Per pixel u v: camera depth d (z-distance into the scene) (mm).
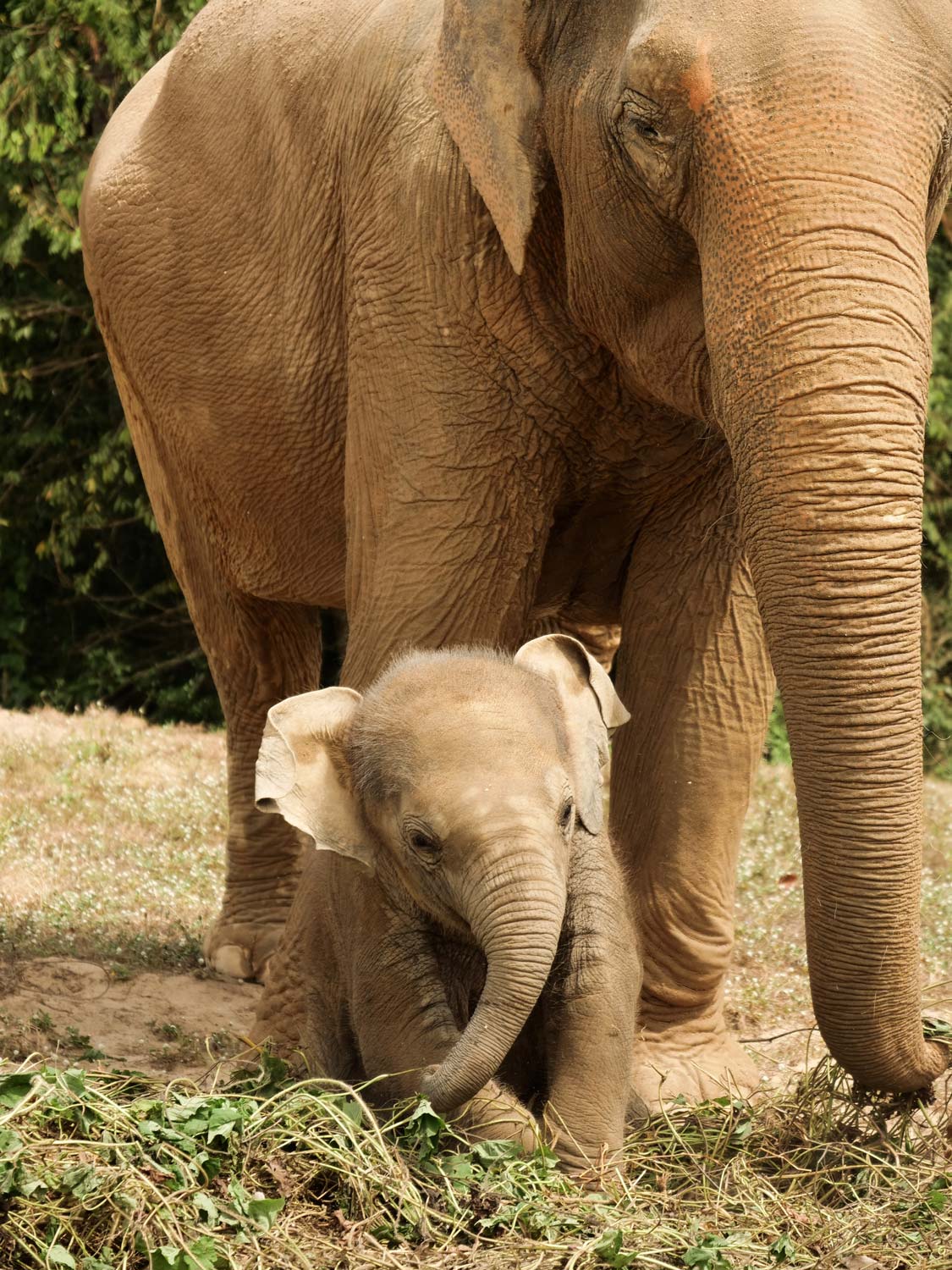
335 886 9523
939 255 34719
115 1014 12336
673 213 8219
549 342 9750
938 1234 7828
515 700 8516
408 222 10039
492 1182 7949
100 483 31578
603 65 8602
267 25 11875
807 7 7703
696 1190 8453
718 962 10828
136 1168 7398
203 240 12094
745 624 10617
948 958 14359
